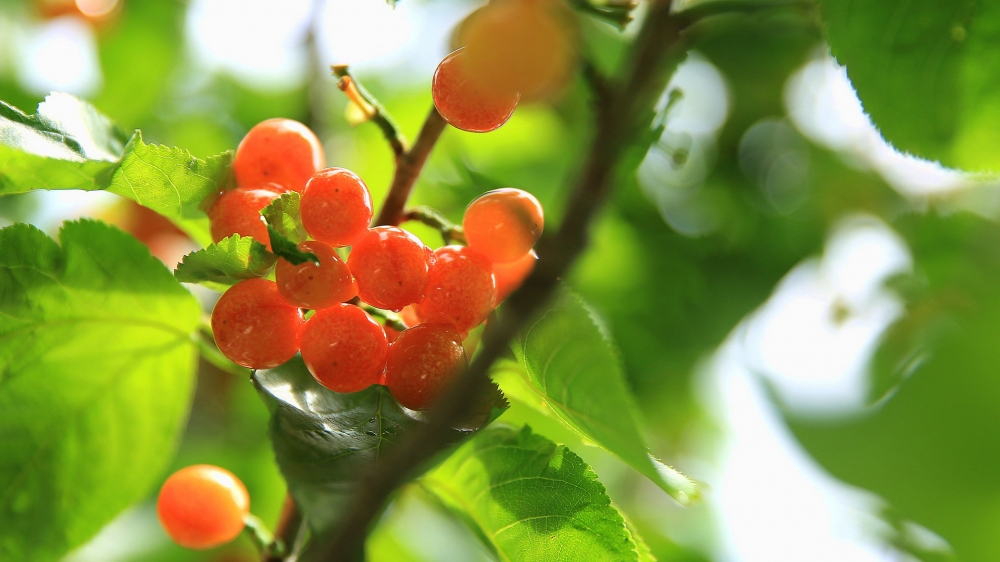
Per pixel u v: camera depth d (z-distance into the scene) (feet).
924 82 1.68
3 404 1.69
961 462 1.72
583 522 1.64
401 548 2.14
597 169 1.44
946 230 2.26
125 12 2.65
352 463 1.54
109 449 1.74
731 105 2.96
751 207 2.86
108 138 1.66
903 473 1.74
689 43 1.59
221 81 2.79
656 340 2.61
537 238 1.61
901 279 2.17
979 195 2.36
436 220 1.65
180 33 2.68
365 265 1.55
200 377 2.35
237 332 1.55
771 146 2.98
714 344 2.65
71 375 1.71
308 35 2.32
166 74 2.71
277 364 1.58
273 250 1.52
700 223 2.83
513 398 1.73
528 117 2.37
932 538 1.97
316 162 1.63
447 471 1.68
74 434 1.72
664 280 2.70
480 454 1.67
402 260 1.55
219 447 2.29
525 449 1.65
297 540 1.70
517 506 1.65
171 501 1.68
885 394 1.79
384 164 2.29
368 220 1.56
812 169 2.91
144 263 1.68
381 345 1.56
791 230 2.84
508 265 1.63
